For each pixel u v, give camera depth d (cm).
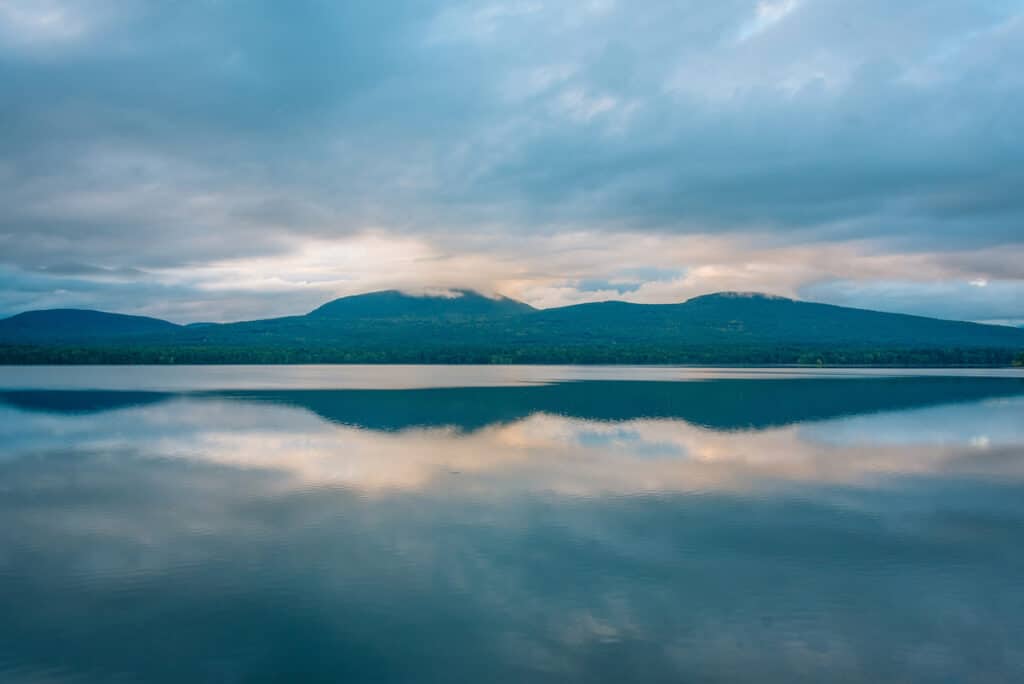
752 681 1472
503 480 3192
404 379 10788
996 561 2142
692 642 1622
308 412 5872
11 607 1781
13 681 1446
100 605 1792
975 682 1476
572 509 2700
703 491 3000
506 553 2186
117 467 3469
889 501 2852
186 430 4759
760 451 3962
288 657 1544
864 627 1705
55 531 2395
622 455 3825
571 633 1658
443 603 1811
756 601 1841
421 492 2961
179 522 2509
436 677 1470
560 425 5059
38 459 3678
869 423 5188
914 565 2105
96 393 7706
